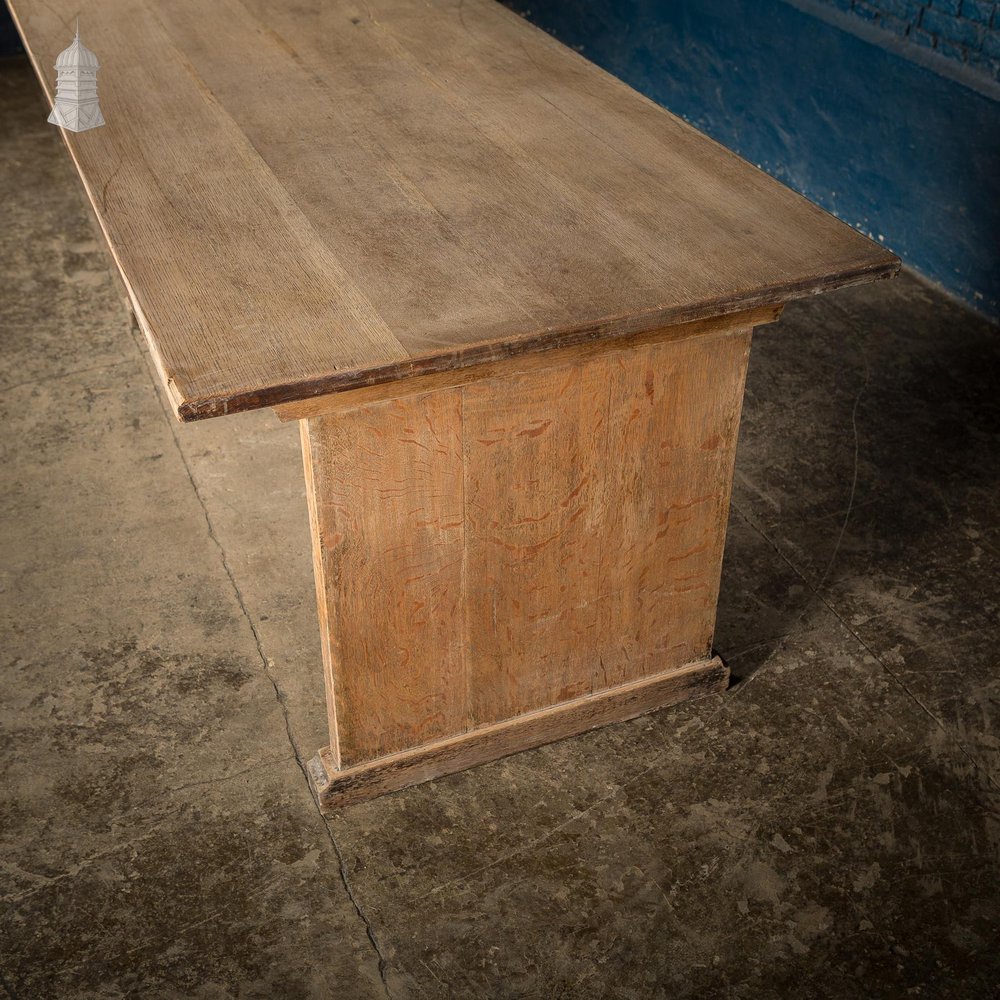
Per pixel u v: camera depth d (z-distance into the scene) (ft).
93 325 13.15
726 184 7.70
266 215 7.18
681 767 8.25
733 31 16.33
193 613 9.45
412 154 8.02
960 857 7.62
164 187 7.53
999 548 10.30
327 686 7.58
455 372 6.31
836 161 15.31
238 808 7.89
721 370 7.18
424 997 6.78
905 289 14.23
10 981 6.81
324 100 8.87
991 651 9.25
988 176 13.02
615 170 7.86
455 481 6.82
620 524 7.58
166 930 7.12
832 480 11.08
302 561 10.00
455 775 8.18
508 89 9.13
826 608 9.65
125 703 8.64
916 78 13.52
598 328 6.13
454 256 6.76
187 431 11.51
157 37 10.07
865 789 8.09
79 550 10.05
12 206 15.57
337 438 6.31
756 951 7.06
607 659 8.27
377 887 7.41
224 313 6.16
